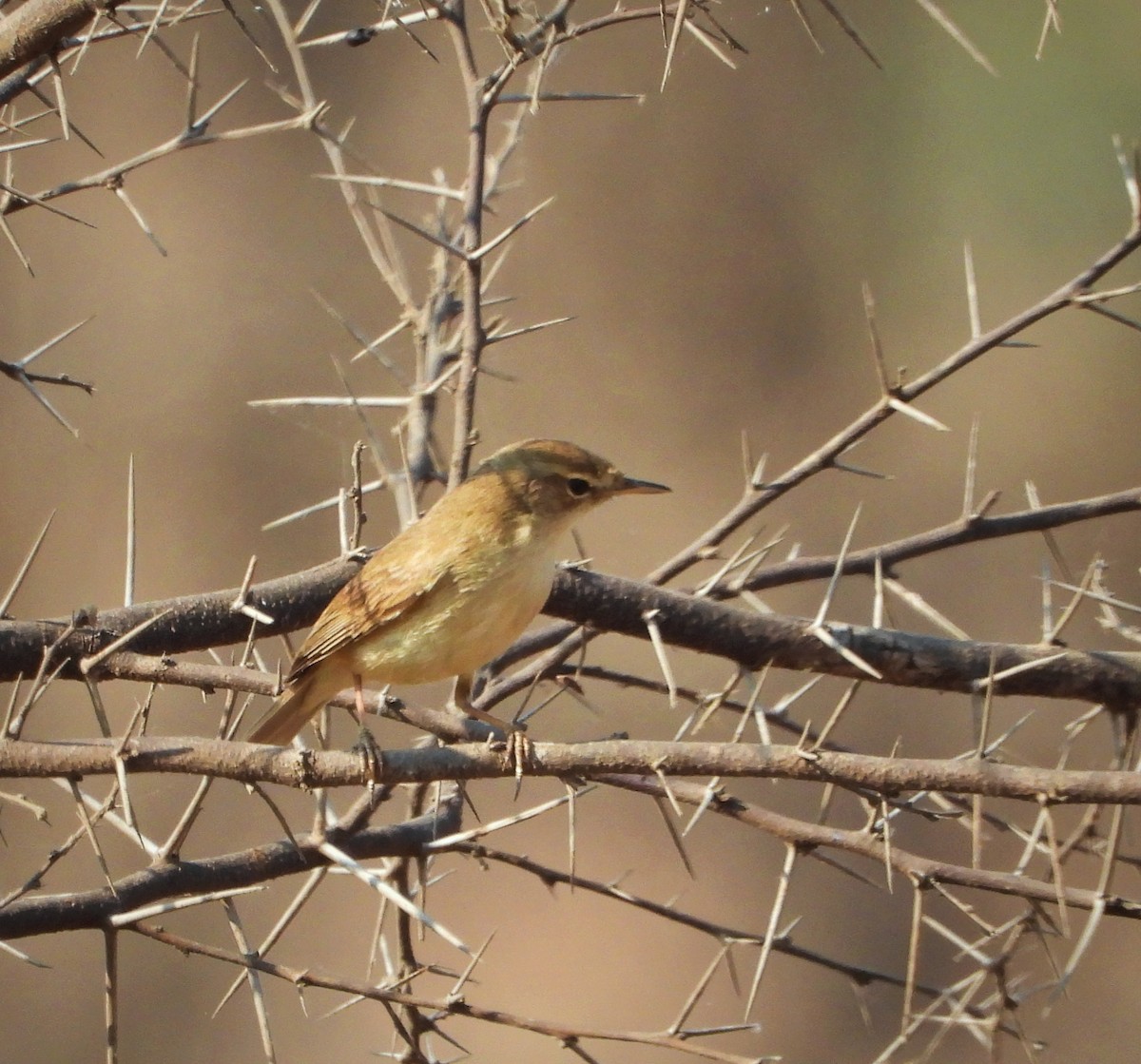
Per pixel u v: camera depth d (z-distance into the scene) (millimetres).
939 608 16078
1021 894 5172
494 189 7387
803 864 14750
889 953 14227
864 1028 13930
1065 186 17797
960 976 13922
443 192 6277
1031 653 5891
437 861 14703
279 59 16500
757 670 6172
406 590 6113
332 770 4848
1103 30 18016
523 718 6504
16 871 13273
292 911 5727
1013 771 4727
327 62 16625
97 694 4863
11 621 5508
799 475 6422
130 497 5812
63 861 13391
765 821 5367
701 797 5480
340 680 6551
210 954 5422
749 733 11039
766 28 17906
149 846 5688
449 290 7469
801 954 5938
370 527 15852
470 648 6246
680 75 17672
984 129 18016
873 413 6312
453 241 7445
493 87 6367
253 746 4855
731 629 6129
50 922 5395
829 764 4762
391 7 6355
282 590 6184
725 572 6562
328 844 5332
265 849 5797
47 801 13500
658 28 17516
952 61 18172
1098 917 4922
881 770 4754
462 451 6367
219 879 5699
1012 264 17719
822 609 5559
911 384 6273
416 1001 5539
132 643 5703
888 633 6020
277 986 13633
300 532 15891
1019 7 18078
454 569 6117
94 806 5719
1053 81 18000
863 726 15250
